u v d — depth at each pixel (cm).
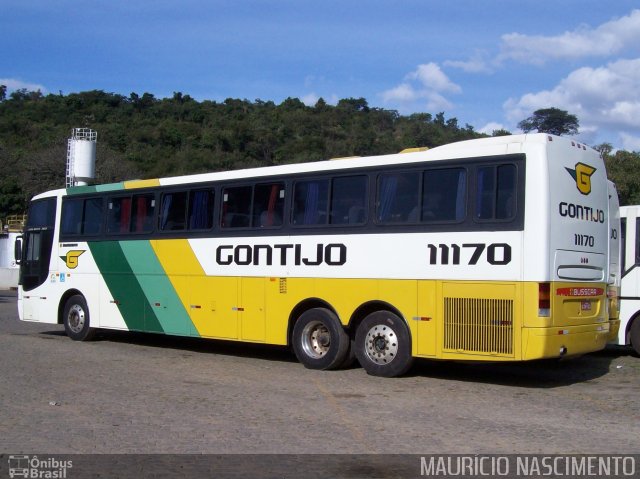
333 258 1148
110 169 5291
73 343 1566
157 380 1083
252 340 1247
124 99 9762
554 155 988
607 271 1117
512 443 717
